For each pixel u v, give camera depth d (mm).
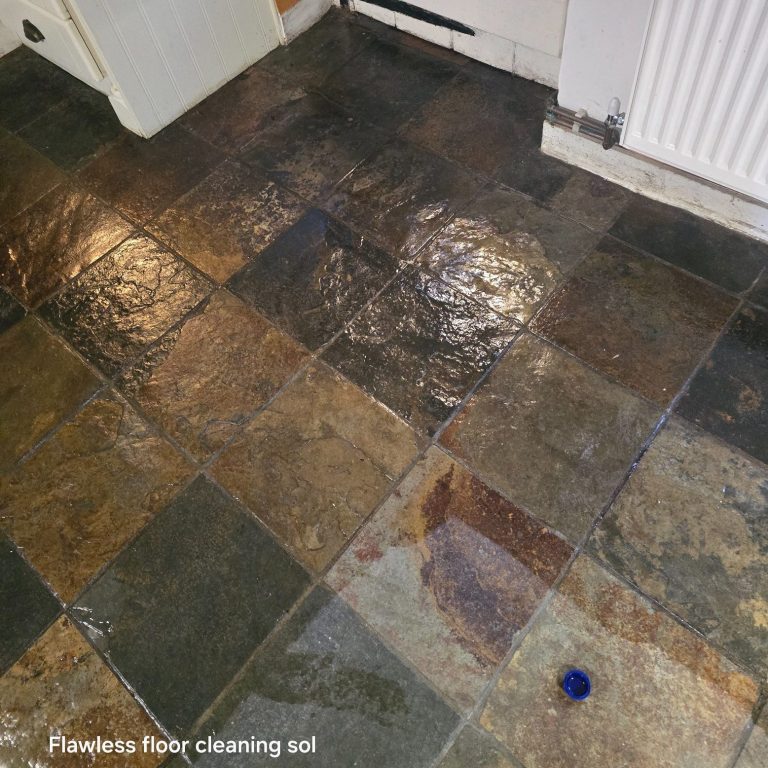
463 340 1787
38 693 1402
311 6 2652
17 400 1832
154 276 2039
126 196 2258
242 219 2137
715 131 1586
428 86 2414
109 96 2328
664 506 1477
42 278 2086
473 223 2018
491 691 1315
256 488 1615
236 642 1421
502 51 2344
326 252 2020
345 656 1382
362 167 2213
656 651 1318
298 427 1698
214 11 2320
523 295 1847
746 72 1423
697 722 1243
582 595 1395
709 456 1526
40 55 2779
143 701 1376
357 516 1548
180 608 1475
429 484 1572
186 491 1629
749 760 1201
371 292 1917
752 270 1807
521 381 1696
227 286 1986
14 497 1664
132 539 1574
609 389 1652
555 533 1474
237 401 1761
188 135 2404
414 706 1314
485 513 1518
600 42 1719
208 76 2467
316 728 1313
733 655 1299
